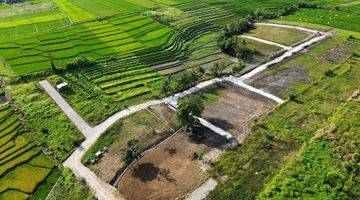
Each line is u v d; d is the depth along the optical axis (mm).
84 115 87750
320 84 94500
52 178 70750
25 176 71000
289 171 64375
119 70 108250
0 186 68938
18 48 122562
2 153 76938
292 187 60844
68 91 97812
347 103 83688
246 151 72125
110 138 79125
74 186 67812
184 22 145000
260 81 99125
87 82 101688
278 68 105562
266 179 64750
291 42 122062
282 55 113250
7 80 103000
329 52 113000
